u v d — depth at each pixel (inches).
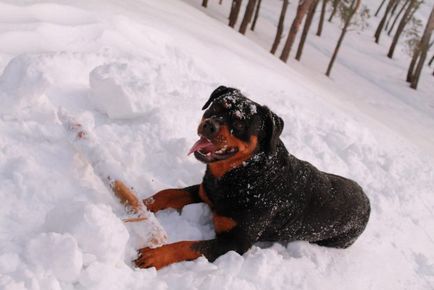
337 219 74.9
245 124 63.6
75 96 82.5
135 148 75.6
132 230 58.8
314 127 121.0
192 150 63.4
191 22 187.3
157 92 91.0
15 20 94.0
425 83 497.0
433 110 403.9
